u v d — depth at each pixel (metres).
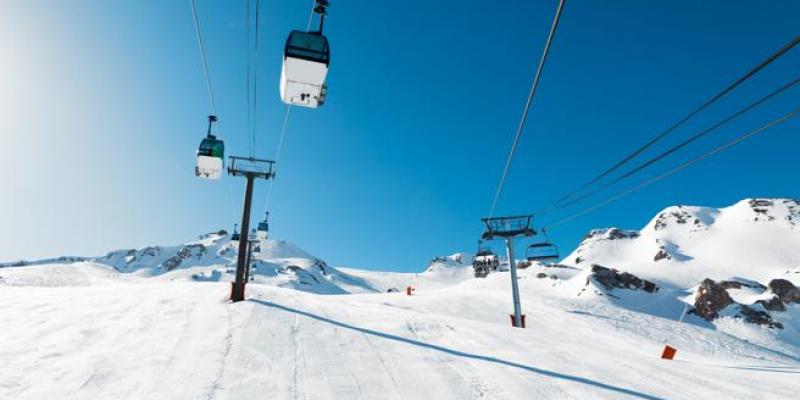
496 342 12.34
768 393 9.98
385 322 14.10
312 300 17.78
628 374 10.07
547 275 136.25
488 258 28.95
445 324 14.57
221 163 14.35
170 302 15.19
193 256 191.00
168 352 9.56
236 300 16.03
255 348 10.16
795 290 106.06
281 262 194.75
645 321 45.34
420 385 8.37
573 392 8.34
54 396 7.07
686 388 9.50
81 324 11.75
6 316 12.38
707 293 103.31
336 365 9.31
